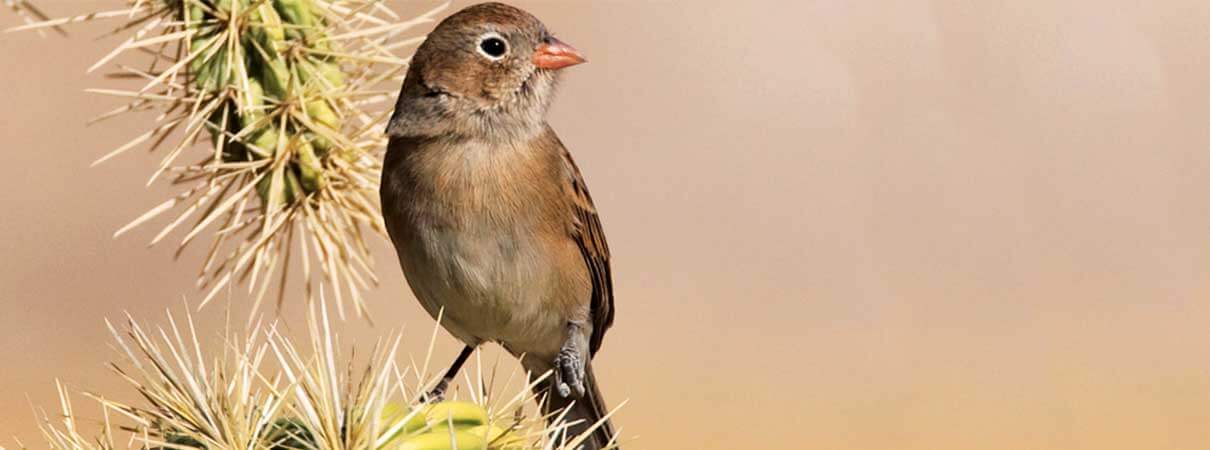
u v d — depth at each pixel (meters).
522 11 6.94
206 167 5.40
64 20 5.25
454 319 7.11
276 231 5.60
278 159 5.43
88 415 13.79
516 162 6.85
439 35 6.82
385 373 4.08
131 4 5.48
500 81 6.80
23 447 4.38
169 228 5.27
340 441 4.02
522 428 4.41
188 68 5.46
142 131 18.41
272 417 4.10
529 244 6.91
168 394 4.12
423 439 4.01
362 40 5.81
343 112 5.65
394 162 6.85
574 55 6.91
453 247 6.83
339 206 5.68
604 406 7.29
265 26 5.38
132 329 4.48
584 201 7.19
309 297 5.55
